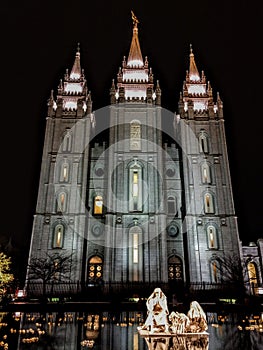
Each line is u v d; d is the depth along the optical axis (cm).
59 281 5159
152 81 6988
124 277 5278
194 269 5388
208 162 6297
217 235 5734
